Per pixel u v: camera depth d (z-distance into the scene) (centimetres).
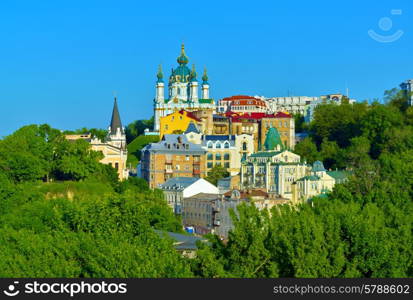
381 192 17275
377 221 11688
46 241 11631
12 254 11131
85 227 13638
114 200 13938
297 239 10331
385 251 10531
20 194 18338
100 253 10606
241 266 10450
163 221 19600
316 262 10131
